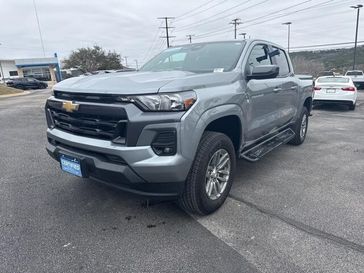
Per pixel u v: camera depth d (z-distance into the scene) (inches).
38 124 375.6
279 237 115.8
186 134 108.3
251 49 164.1
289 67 224.1
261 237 115.9
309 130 319.0
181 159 108.0
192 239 115.1
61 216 132.6
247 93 146.1
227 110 128.6
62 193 155.8
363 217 130.4
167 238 115.9
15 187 164.9
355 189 159.9
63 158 128.5
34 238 116.0
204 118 115.4
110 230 121.4
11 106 631.2
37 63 2409.0
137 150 105.7
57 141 133.3
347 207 139.5
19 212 136.4
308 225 124.2
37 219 130.2
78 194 154.1
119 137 109.6
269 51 189.5
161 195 112.5
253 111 154.7
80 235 118.1
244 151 160.9
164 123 105.8
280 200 146.9
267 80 171.0
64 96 128.5
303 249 108.3
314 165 199.0
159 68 171.9
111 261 102.9
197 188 121.1
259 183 168.2
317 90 504.7
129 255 106.0
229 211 136.1
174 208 138.5
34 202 146.3
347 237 115.6
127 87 110.2
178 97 107.4
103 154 113.3
